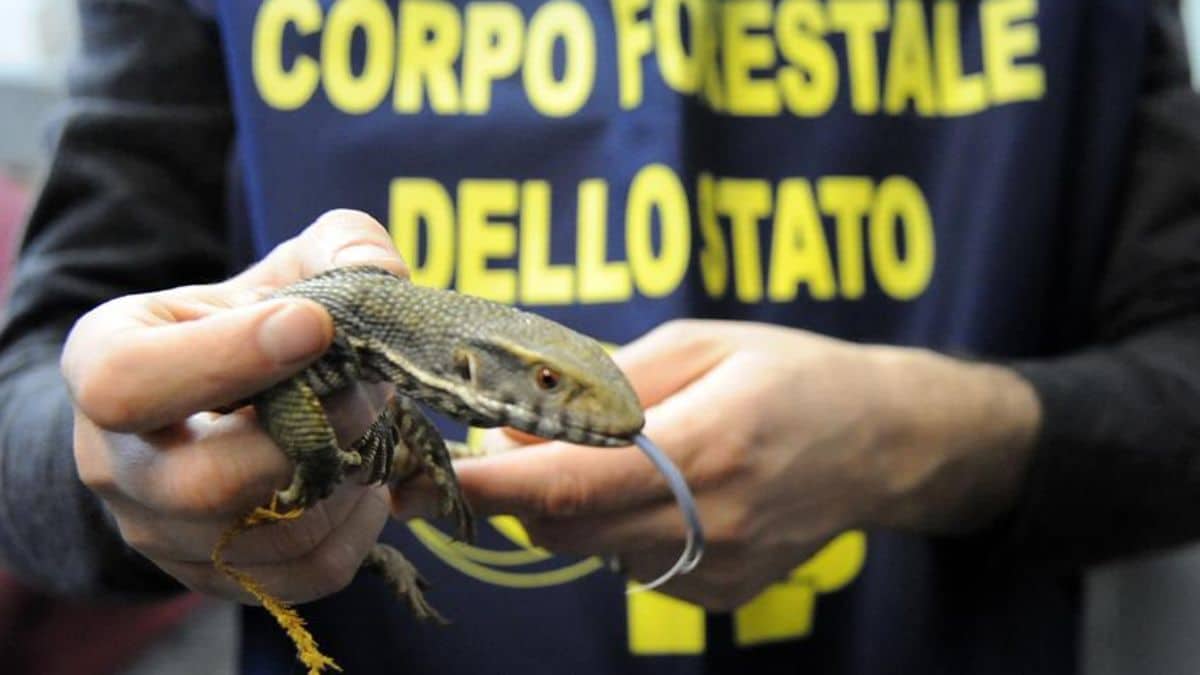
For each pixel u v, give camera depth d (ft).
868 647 4.50
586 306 4.38
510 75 4.53
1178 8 5.24
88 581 3.71
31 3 9.28
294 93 4.42
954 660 4.52
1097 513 4.26
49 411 3.67
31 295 4.30
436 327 2.60
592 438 2.56
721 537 3.56
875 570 4.52
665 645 4.25
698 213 4.49
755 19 4.82
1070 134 4.87
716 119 4.70
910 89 4.85
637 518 3.51
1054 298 5.02
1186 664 6.00
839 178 4.74
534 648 4.21
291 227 4.36
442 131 4.44
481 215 4.45
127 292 4.41
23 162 9.52
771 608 4.41
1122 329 4.93
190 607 9.29
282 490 2.49
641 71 4.50
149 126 4.53
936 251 4.76
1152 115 4.91
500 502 3.33
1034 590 4.63
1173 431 4.21
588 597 4.24
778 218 4.69
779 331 3.89
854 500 3.83
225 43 4.46
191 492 2.45
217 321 2.29
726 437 3.49
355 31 4.48
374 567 3.26
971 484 4.07
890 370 3.95
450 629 4.18
